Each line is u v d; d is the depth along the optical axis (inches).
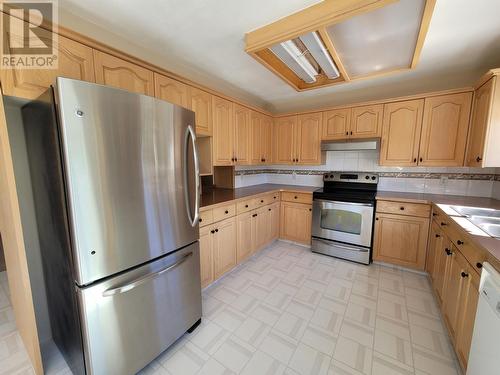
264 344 60.5
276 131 137.6
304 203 122.6
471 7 54.8
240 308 74.8
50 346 60.3
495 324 36.0
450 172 103.7
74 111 37.3
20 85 43.6
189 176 59.4
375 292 83.4
